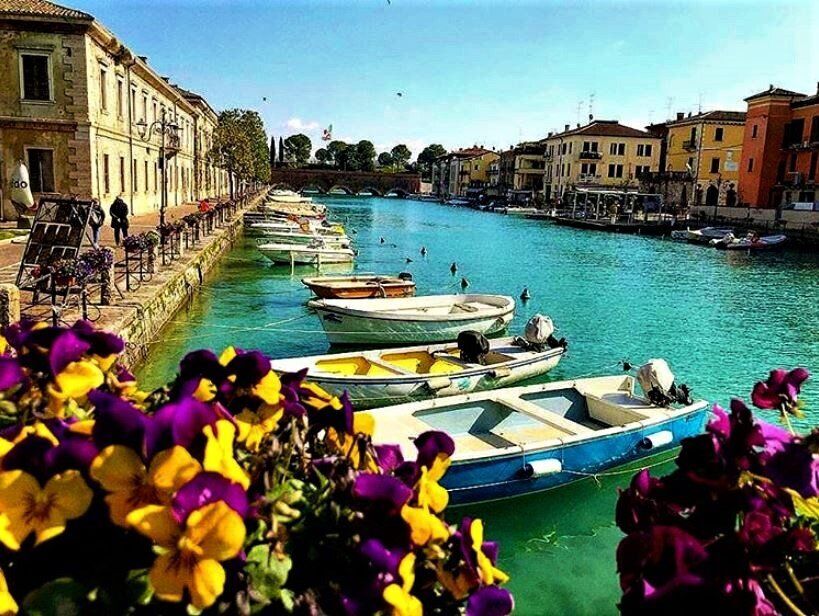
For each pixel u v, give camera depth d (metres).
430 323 16.27
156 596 1.70
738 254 46.03
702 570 1.95
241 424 2.22
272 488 2.06
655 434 9.37
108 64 33.62
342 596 1.87
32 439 1.93
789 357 18.12
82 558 1.84
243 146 62.94
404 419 8.97
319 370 11.80
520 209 93.19
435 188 164.62
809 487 2.21
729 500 2.30
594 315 23.06
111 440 1.88
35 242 14.18
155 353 15.45
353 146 158.62
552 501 8.50
